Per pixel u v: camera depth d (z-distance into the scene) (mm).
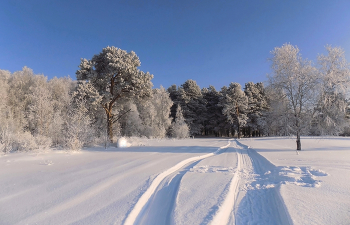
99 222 3656
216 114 57375
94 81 20828
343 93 14719
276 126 17609
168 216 4020
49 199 4785
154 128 33812
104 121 25984
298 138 15609
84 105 18438
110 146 18844
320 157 10664
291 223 3393
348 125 15180
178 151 14766
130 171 7512
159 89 38719
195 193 5133
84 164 9227
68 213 4039
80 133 15211
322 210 3861
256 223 3844
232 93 46781
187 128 36906
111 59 19797
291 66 16594
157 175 6824
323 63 15633
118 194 5062
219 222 3719
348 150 13945
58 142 16984
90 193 5152
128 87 21172
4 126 18547
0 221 3715
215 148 17141
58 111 20359
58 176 6895
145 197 4969
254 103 50312
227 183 6004
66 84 34969
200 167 8578
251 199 5027
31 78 32281
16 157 11484
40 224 3600
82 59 20141
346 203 4180
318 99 15391
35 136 15492
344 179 6020
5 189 5531
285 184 5688
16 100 28594
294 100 16359
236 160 10562
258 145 20750
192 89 55094
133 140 21734
